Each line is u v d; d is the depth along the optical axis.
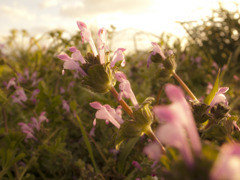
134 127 0.06
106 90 0.07
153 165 0.08
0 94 0.11
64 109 0.14
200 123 0.07
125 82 0.07
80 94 0.17
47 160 0.11
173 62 0.09
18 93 0.14
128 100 0.12
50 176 0.11
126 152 0.10
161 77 0.09
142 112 0.06
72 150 0.12
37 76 0.21
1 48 0.23
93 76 0.06
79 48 0.20
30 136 0.12
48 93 0.13
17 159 0.09
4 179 0.09
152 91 0.18
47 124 0.13
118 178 0.10
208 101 0.08
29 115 0.16
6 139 0.09
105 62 0.07
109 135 0.13
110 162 0.10
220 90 0.07
